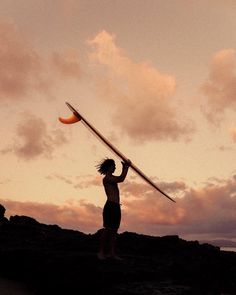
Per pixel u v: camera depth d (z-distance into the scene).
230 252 7.26
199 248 7.34
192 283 6.07
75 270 5.98
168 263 6.46
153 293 5.40
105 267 5.87
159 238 7.59
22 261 6.46
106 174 5.97
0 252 6.61
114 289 5.60
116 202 5.90
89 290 5.82
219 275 6.29
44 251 6.64
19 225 8.38
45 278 6.14
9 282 6.28
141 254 7.16
